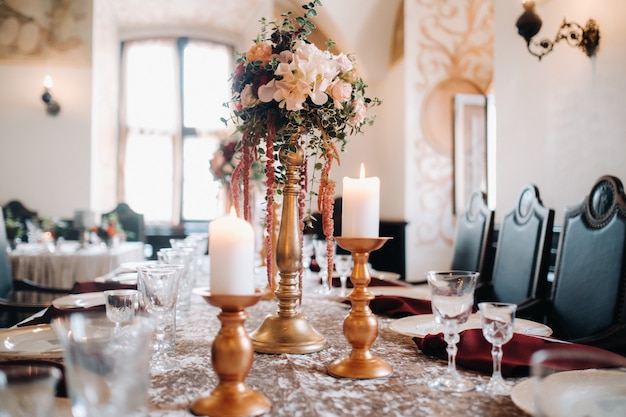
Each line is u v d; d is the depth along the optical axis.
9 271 2.72
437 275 0.95
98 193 6.77
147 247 6.38
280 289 1.26
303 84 1.23
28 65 6.45
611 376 0.88
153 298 1.11
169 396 0.89
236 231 0.79
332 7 5.36
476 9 5.46
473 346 1.08
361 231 1.02
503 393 0.89
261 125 1.32
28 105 6.46
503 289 2.43
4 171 6.43
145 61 7.50
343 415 0.80
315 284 2.37
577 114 3.00
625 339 1.48
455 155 5.41
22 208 6.38
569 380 0.88
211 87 7.63
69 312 1.39
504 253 2.48
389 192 5.66
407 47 5.29
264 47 1.30
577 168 3.01
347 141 1.40
